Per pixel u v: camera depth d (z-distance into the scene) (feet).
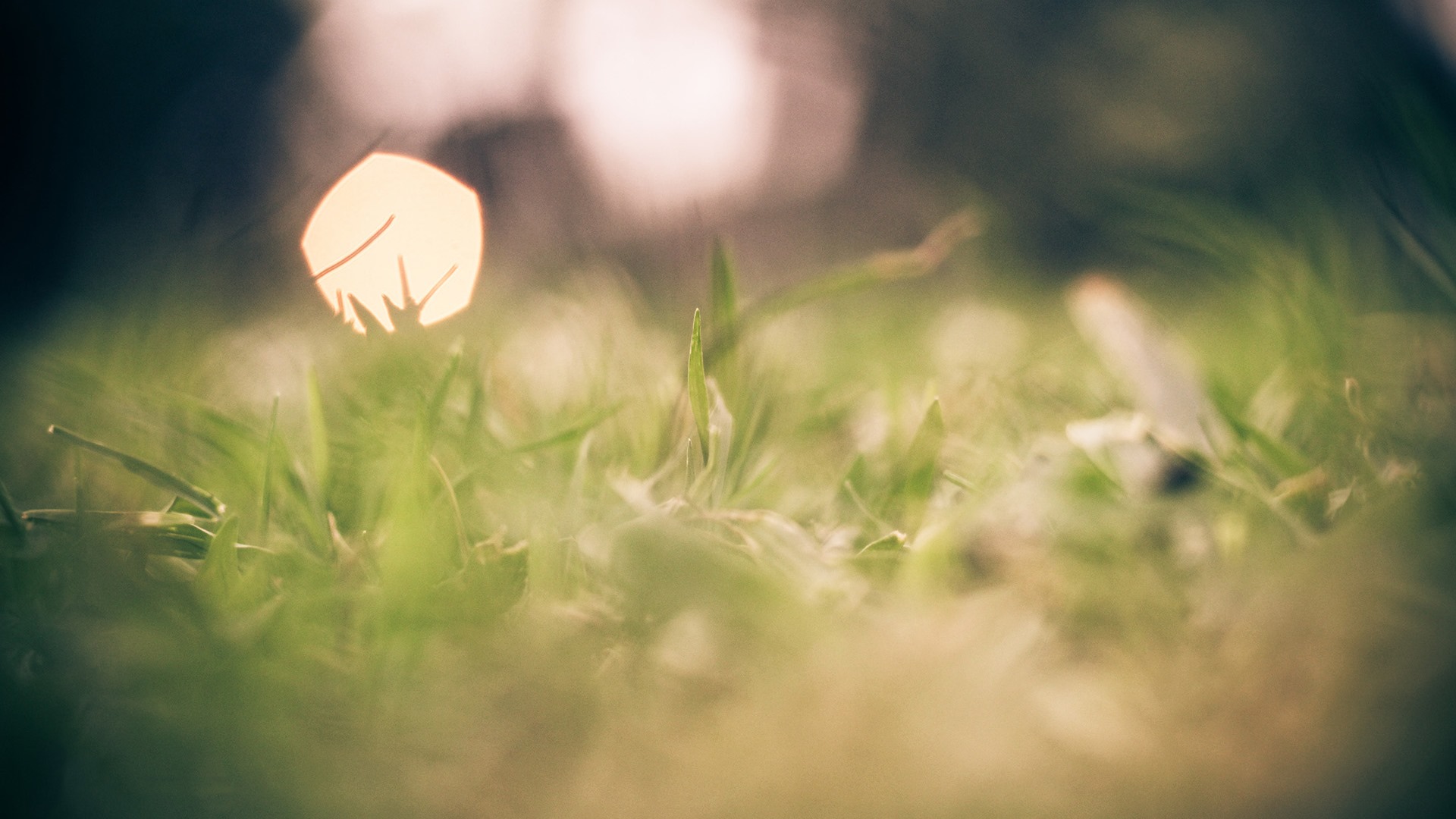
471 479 1.33
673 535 1.16
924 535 1.24
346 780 1.08
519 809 1.07
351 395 1.65
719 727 1.09
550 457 1.42
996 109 6.89
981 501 1.24
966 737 1.07
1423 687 1.07
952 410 1.62
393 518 1.19
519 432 1.58
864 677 1.10
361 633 1.16
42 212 2.66
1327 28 5.19
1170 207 1.67
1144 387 1.37
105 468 1.50
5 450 1.63
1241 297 1.84
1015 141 6.67
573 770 1.08
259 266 1.89
